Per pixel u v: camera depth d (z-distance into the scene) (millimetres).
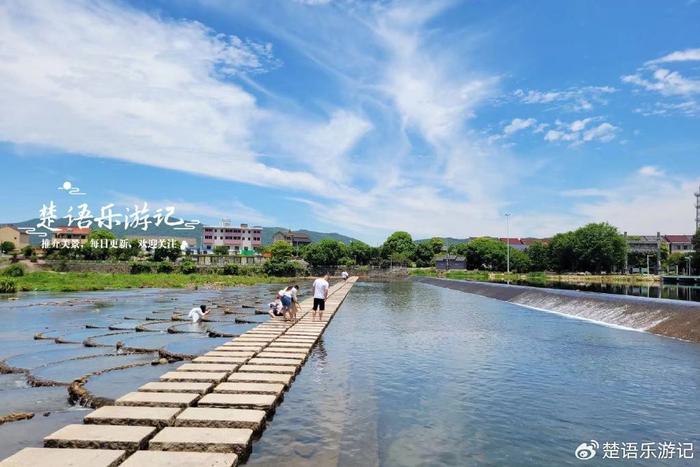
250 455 8562
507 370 15281
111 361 16797
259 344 18328
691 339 20609
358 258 139500
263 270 106625
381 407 11430
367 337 21953
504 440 9516
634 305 27984
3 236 136750
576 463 8531
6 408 11445
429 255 141750
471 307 38656
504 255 126312
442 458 8648
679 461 8648
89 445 8125
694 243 92750
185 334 23203
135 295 50062
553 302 37281
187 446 8219
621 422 10578
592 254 111500
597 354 17969
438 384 13547
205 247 169125
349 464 8305
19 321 28297
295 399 11906
